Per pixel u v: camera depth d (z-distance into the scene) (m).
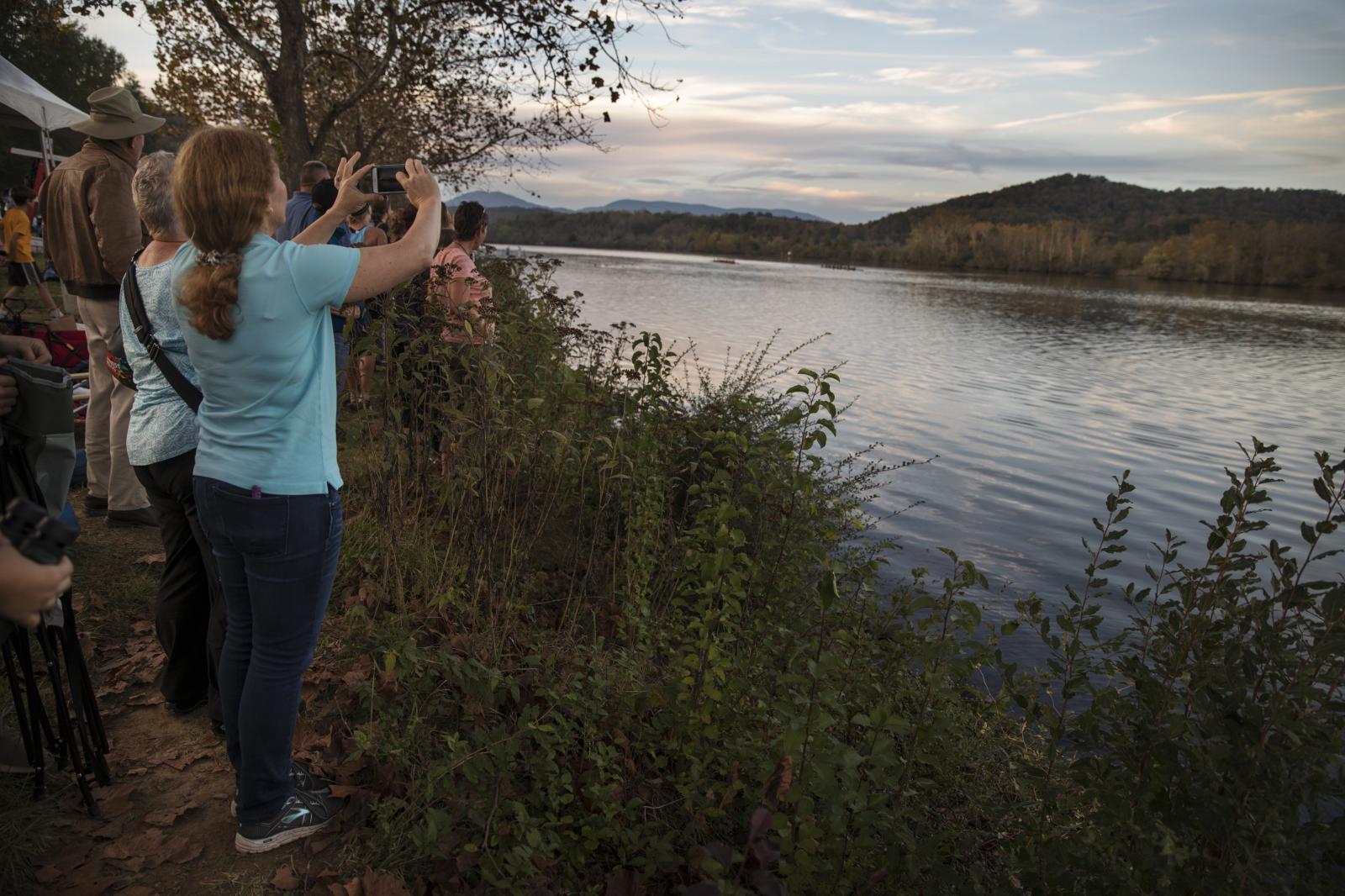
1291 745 2.35
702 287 79.94
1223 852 2.46
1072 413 22.88
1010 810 3.29
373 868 2.62
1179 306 92.62
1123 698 2.91
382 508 4.57
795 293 80.06
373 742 3.00
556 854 2.80
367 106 13.80
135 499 4.84
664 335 34.66
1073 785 3.46
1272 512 14.13
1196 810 2.50
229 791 2.95
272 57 11.47
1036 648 6.63
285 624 2.42
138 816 2.79
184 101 14.03
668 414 5.27
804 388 3.52
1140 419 22.66
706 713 3.08
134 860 2.60
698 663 3.18
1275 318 79.94
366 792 2.89
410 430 4.76
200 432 2.36
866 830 2.71
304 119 10.74
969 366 31.97
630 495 4.81
